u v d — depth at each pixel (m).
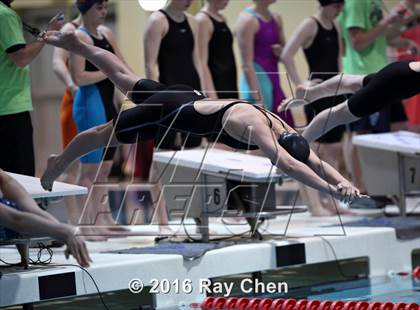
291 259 24.88
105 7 27.95
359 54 33.69
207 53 31.22
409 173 31.84
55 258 23.27
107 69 23.39
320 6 32.19
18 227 16.67
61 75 30.11
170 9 29.39
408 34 37.47
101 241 27.33
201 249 23.61
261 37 31.94
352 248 26.34
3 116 24.11
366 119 34.81
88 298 24.05
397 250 27.64
